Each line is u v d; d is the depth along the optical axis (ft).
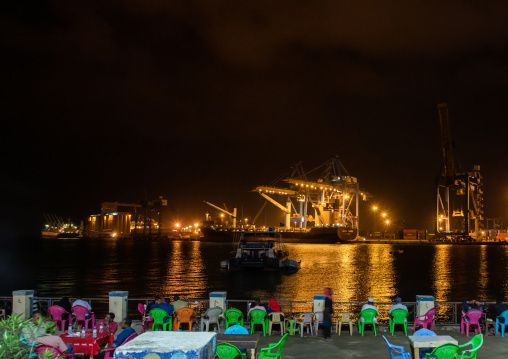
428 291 155.84
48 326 26.30
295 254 394.93
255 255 246.27
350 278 199.21
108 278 207.62
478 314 46.47
